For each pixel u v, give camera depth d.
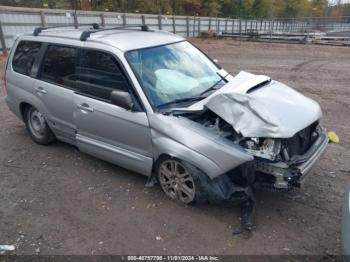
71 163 5.15
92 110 4.49
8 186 4.56
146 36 4.86
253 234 3.54
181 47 4.97
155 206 4.04
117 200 4.18
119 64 4.26
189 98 4.26
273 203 4.07
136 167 4.33
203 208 3.97
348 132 6.41
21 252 3.36
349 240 2.60
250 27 46.09
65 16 21.12
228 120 3.62
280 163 3.45
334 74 13.08
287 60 17.53
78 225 3.75
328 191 4.33
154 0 45.28
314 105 4.13
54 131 5.38
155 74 4.33
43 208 4.07
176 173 3.96
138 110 4.07
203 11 55.47
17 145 5.84
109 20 24.44
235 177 3.74
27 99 5.51
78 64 4.70
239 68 14.90
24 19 18.64
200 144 3.61
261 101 3.68
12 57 5.87
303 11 90.06
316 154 3.81
